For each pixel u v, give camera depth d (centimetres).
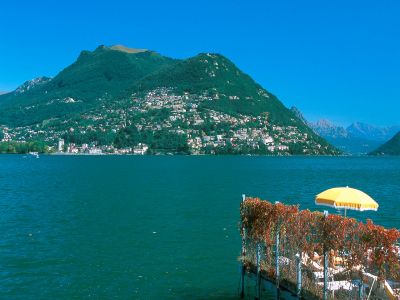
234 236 3716
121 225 4209
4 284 2447
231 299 2239
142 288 2406
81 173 12525
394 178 11644
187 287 2425
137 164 18800
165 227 4112
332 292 1598
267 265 1942
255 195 7000
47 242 3450
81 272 2673
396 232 1382
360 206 1959
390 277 1577
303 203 6106
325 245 1567
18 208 5341
